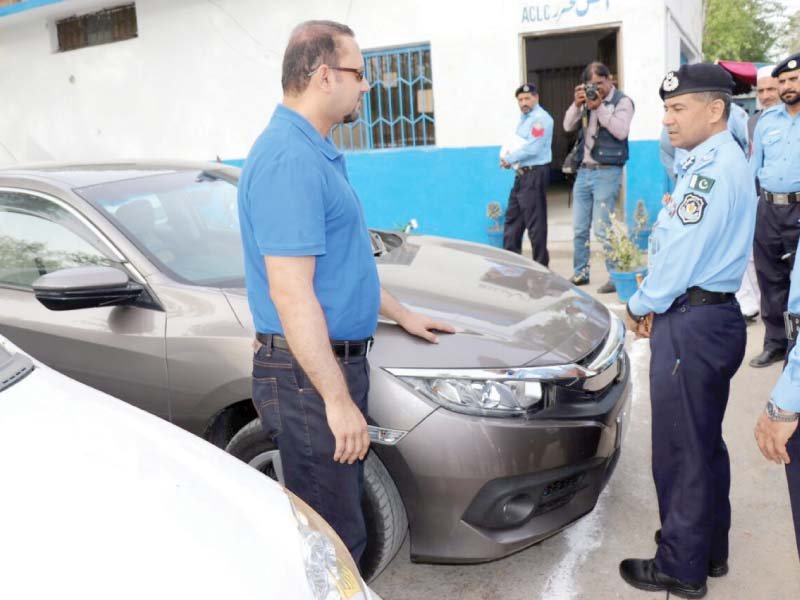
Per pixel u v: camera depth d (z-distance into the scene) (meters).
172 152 10.05
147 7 9.66
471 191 8.37
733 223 2.41
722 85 2.37
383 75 8.56
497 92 8.02
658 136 7.51
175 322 2.75
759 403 4.18
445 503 2.45
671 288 2.46
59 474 1.62
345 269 2.11
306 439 2.15
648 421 4.05
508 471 2.43
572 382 2.56
